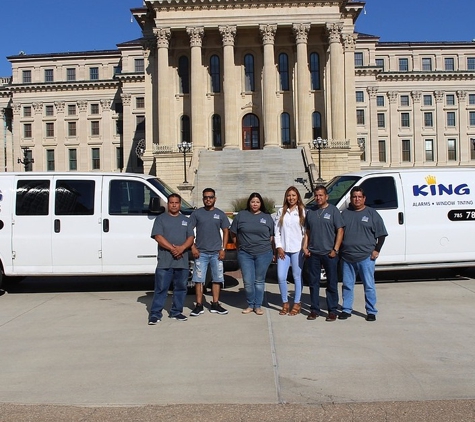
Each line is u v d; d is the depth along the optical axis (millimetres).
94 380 5770
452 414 4691
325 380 5637
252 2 47125
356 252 8344
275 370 5988
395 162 76000
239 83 50781
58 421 4672
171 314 8617
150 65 51688
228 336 7523
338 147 45344
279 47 50219
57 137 75875
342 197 11625
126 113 72312
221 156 44250
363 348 6828
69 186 11039
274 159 43188
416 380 5609
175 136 50406
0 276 10914
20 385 5648
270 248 8961
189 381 5680
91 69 75875
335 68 47344
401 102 76688
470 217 11875
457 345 6941
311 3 47125
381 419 4602
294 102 49562
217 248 8961
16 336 7727
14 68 76938
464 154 76688
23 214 10945
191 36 47750
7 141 80000
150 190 11156
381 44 76750
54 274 10922
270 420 4617
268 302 10039
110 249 10906
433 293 10664
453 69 77250
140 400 5172
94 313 9242
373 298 8375
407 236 11656
